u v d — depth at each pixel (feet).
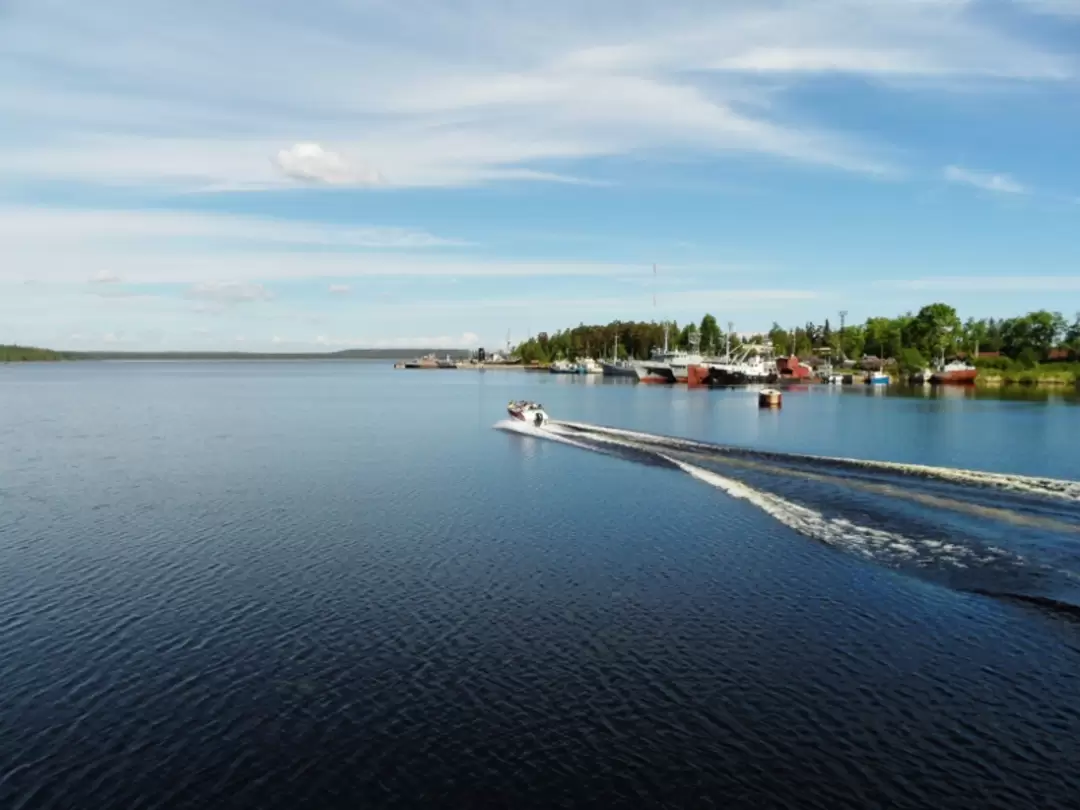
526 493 158.30
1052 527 118.11
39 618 88.17
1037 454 206.08
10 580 101.35
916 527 120.26
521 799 55.77
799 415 343.67
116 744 62.80
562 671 74.49
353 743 62.59
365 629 84.69
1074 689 70.13
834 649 78.69
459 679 73.05
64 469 194.39
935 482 151.94
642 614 88.43
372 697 69.77
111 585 99.35
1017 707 67.26
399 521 133.69
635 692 70.33
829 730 64.03
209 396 533.96
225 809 54.90
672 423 307.58
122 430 294.05
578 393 559.79
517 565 107.14
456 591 96.48
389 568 106.01
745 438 249.34
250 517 137.39
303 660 77.15
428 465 198.59
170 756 61.11
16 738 63.67
